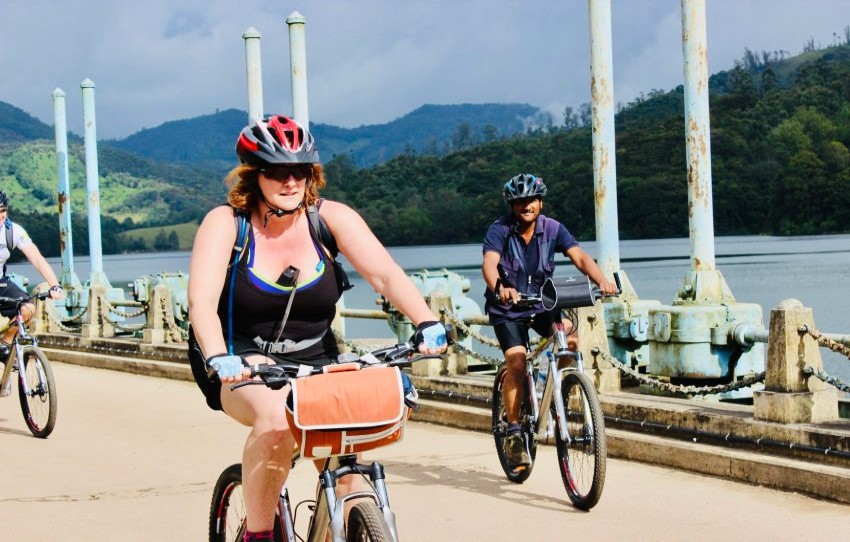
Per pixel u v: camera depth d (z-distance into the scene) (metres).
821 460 6.79
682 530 6.06
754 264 63.53
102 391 12.98
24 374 9.84
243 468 4.04
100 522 6.66
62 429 10.18
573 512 6.55
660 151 115.69
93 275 19.91
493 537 6.05
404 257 106.75
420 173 153.25
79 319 19.66
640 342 11.07
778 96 127.31
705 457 7.35
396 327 12.88
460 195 145.88
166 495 7.36
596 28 11.36
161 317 15.02
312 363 4.36
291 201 4.15
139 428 10.16
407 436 9.41
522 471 7.29
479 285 57.41
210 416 10.84
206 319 4.01
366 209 149.38
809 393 7.14
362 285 57.50
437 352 3.97
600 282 7.07
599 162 11.37
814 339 7.16
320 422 3.64
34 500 7.29
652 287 51.34
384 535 3.64
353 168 165.75
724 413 7.61
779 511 6.35
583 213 103.88
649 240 110.44
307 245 4.29
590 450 6.48
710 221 10.08
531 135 186.25
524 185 7.12
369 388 3.69
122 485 7.70
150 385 13.48
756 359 10.11
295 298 4.26
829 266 59.25
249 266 4.23
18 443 9.45
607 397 8.61
